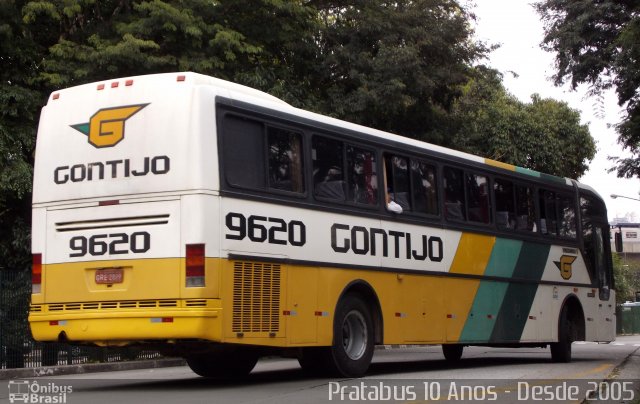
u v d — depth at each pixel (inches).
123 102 433.7
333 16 969.5
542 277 679.1
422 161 569.6
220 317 407.5
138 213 420.2
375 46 930.7
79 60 757.3
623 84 652.7
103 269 426.6
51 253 443.2
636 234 4128.9
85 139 441.1
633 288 2822.3
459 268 589.0
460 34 969.5
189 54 776.3
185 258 406.6
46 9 738.2
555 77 677.3
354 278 496.4
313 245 468.8
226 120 427.5
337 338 484.7
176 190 412.5
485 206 626.8
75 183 440.1
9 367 652.7
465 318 591.2
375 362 711.1
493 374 547.5
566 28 652.1
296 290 454.6
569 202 733.9
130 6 826.2
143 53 745.0
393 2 953.5
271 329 436.5
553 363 692.7
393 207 530.0
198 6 794.8
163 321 406.3
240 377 540.1
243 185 429.7
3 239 772.6
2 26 724.7
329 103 888.9
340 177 497.0
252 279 427.5
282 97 837.2
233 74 818.8
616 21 648.4
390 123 945.5
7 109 721.6
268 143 449.7
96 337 422.3
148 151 422.3
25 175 706.8
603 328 761.6
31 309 447.2
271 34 868.0
